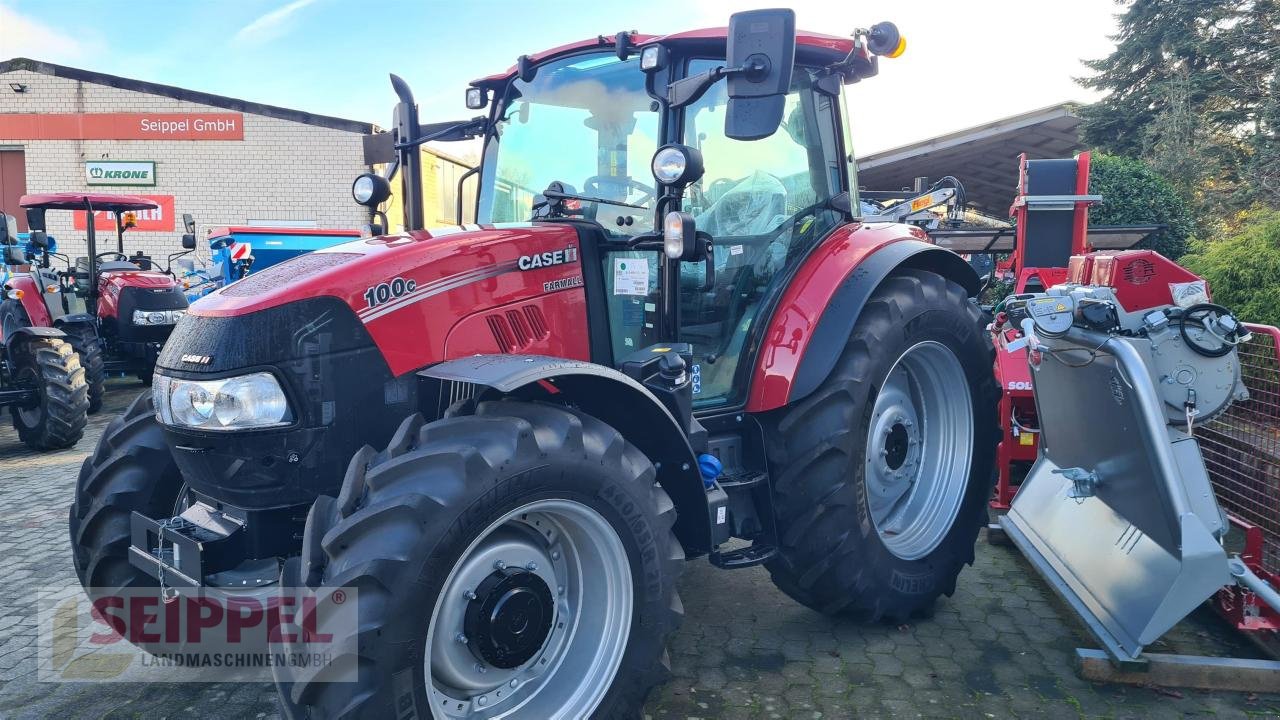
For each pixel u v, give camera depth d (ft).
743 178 10.43
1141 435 9.14
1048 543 11.59
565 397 8.28
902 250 10.96
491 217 11.02
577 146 10.19
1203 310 9.47
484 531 6.83
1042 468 12.75
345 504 6.81
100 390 26.76
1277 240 20.08
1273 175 47.83
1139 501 9.50
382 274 8.04
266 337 7.51
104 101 58.59
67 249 59.62
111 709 9.29
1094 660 9.29
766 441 10.17
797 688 9.29
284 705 6.65
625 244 9.48
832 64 11.18
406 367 8.07
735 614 11.33
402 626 6.39
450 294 8.38
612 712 7.68
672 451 8.54
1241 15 63.72
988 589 12.00
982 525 11.80
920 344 11.07
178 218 59.36
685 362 9.09
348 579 6.29
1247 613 9.75
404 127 11.21
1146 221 32.99
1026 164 23.26
